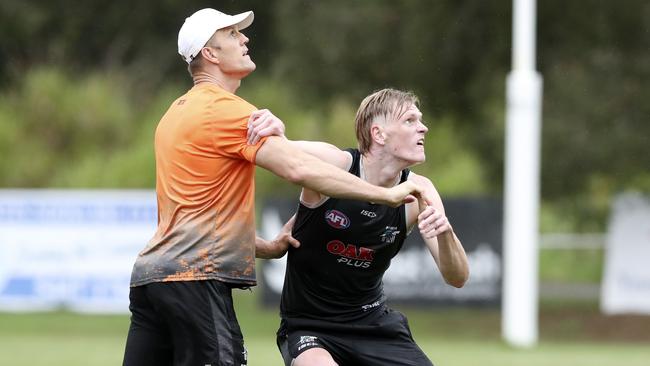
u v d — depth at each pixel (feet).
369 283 64.64
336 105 206.80
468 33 190.29
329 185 57.11
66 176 210.59
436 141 211.82
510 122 158.71
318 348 63.21
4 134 216.95
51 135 221.87
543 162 184.44
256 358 131.75
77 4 293.23
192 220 58.70
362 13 195.93
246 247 59.57
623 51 188.55
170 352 60.80
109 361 126.93
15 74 256.73
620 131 182.50
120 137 225.35
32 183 212.64
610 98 185.06
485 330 185.78
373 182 63.26
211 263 58.54
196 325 58.23
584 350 151.94
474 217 170.19
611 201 196.34
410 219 63.77
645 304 189.16
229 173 58.95
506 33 189.57
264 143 57.67
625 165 184.24
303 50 205.16
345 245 62.49
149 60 301.02
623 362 132.46
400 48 194.49
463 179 203.92
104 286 170.50
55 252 170.60
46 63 276.21
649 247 189.06
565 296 234.58
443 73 194.39
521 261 158.30
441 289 170.09
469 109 201.87
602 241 209.36
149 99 262.06
